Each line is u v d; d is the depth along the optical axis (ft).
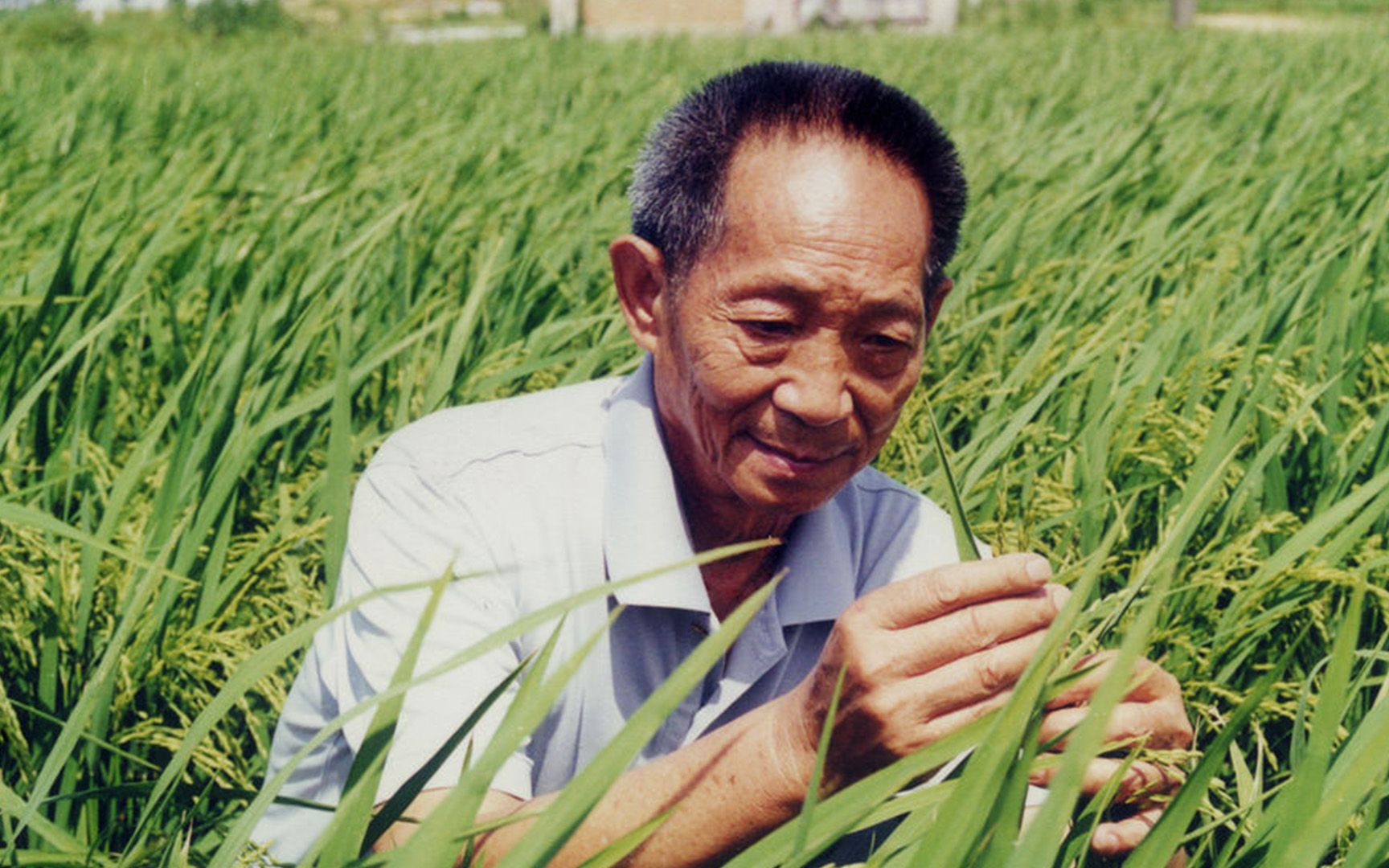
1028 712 4.47
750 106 5.82
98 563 8.00
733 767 5.29
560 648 6.73
